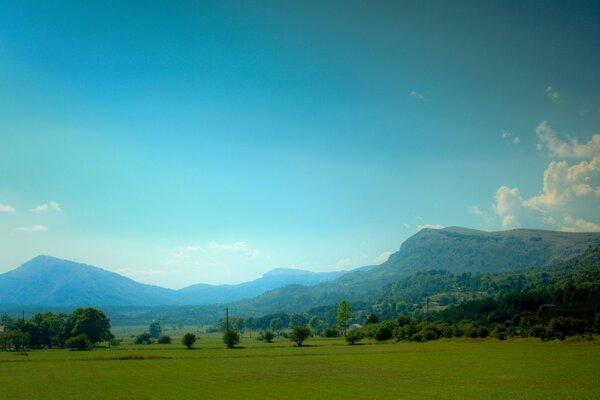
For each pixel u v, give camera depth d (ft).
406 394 200.34
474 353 393.09
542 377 244.22
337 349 485.97
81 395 211.82
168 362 375.86
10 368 339.36
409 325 644.27
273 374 282.56
